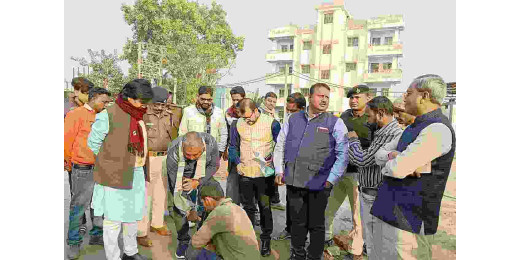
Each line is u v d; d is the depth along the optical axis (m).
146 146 2.66
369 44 16.72
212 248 2.06
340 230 3.47
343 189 2.93
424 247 1.73
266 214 2.89
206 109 3.58
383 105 2.12
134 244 2.66
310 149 2.44
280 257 2.87
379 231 1.90
